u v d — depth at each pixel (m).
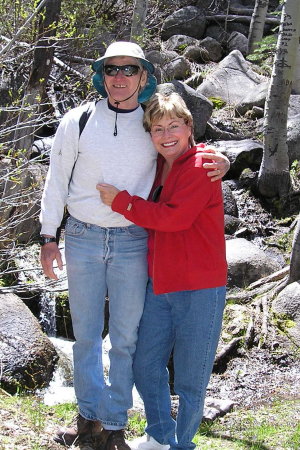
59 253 3.52
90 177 3.43
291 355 6.84
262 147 10.47
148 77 3.60
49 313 7.54
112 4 11.79
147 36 12.55
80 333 3.56
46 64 7.59
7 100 8.97
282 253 9.03
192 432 3.55
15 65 9.55
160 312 3.55
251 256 8.12
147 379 3.62
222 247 3.50
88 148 3.40
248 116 11.99
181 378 3.53
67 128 3.42
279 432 5.06
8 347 6.10
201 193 3.36
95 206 3.44
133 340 3.55
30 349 6.15
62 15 9.88
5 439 3.88
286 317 7.25
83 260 3.49
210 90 12.61
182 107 3.42
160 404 3.66
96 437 3.70
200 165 3.37
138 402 5.55
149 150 3.48
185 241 3.43
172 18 15.29
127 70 3.38
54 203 3.49
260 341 6.98
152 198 3.57
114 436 3.56
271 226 9.62
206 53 14.28
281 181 9.85
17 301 6.70
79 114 3.44
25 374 5.96
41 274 7.48
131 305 3.50
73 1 9.80
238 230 9.38
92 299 3.53
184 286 3.44
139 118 3.48
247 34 15.99
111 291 3.52
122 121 3.43
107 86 3.43
